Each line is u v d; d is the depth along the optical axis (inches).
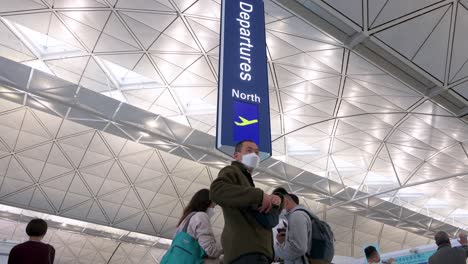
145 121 1093.1
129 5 824.3
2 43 1011.9
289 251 217.2
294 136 1364.4
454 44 743.7
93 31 923.4
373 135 1318.9
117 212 1665.8
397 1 652.1
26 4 842.8
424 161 1477.6
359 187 1764.3
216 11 815.1
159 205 1708.9
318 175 1528.1
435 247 548.1
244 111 354.0
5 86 912.9
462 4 672.4
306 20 709.3
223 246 152.3
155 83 1143.0
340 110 1165.1
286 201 254.1
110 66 1107.3
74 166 1467.8
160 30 901.8
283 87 1080.2
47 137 1359.5
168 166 1565.0
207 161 1321.4
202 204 229.3
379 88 978.7
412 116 1120.2
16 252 262.5
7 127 1302.9
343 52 845.8
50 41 1045.8
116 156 1477.6
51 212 1555.1
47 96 943.7
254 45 405.7
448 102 935.7
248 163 182.1
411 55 757.3
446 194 1850.4
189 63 1023.6
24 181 1450.5
